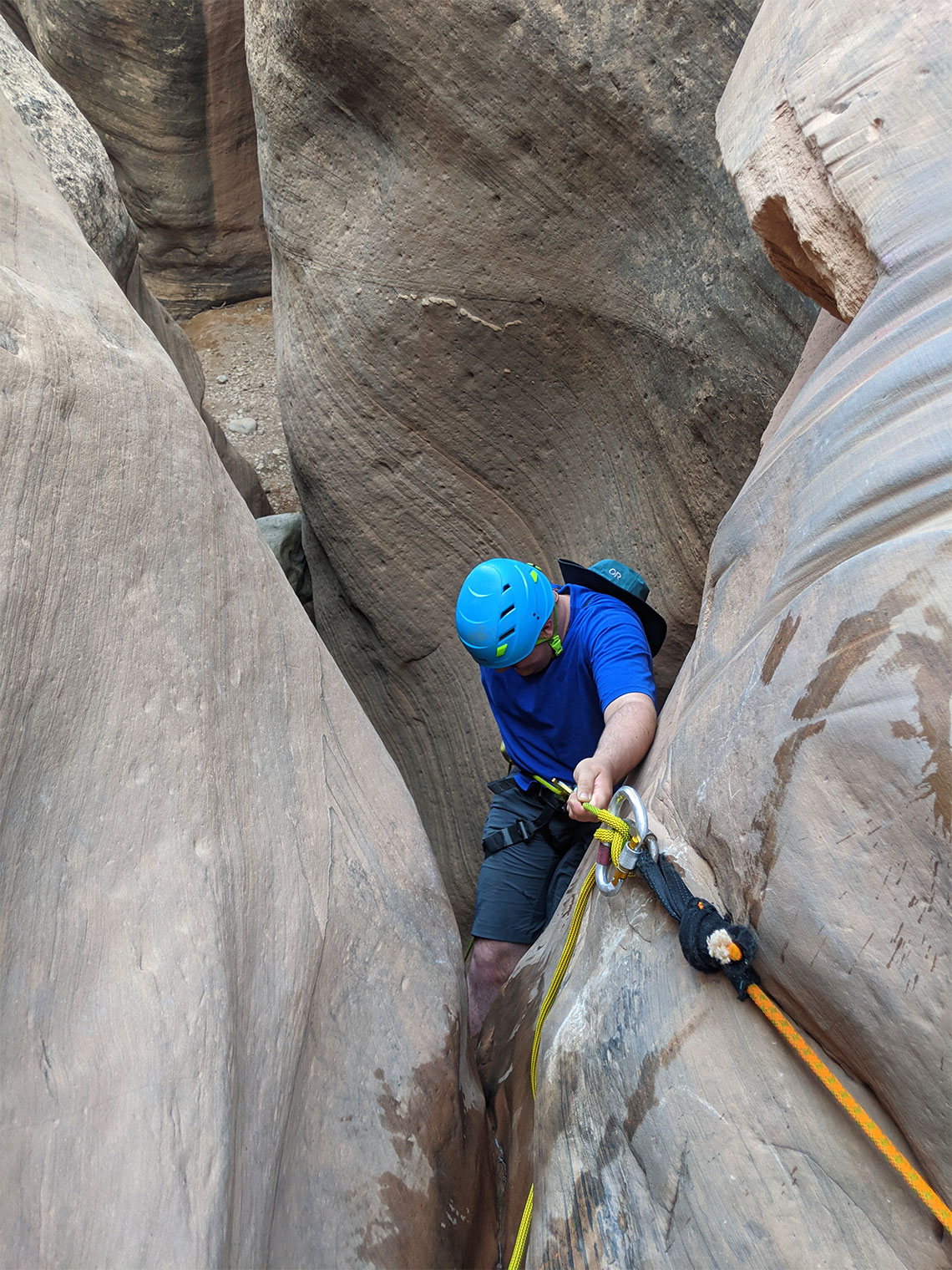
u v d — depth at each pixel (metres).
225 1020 0.85
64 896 0.80
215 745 1.08
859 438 0.94
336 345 2.82
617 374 2.48
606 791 1.34
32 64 2.55
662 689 2.64
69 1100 0.71
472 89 2.23
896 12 1.01
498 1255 1.13
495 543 2.98
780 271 1.37
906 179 0.97
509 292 2.49
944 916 0.73
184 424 1.35
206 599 1.21
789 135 1.14
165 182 6.43
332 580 3.44
